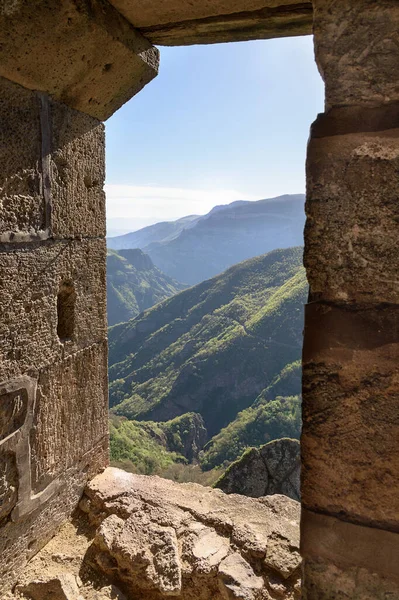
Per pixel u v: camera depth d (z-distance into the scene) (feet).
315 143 3.80
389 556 3.73
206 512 7.71
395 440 3.65
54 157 6.88
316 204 3.82
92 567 7.13
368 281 3.70
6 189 5.95
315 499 3.94
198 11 5.74
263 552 6.76
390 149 3.60
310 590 4.03
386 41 3.60
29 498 6.93
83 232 7.79
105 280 8.63
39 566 7.09
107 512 7.91
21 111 6.13
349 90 3.71
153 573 6.67
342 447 3.82
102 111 7.84
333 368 3.82
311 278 3.89
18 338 6.40
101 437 8.89
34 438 6.95
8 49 5.57
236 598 6.14
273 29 6.15
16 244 6.23
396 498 3.67
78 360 7.95
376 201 3.65
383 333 3.67
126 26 6.20
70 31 5.65
